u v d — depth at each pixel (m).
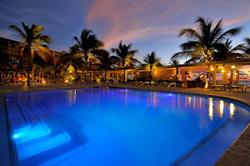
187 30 16.56
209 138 3.82
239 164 2.12
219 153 3.08
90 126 6.13
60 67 26.30
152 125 6.25
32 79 21.03
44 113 7.98
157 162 3.52
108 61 30.72
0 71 18.53
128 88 18.11
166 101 11.34
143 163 3.48
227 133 4.07
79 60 25.92
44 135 5.01
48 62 24.84
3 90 12.25
